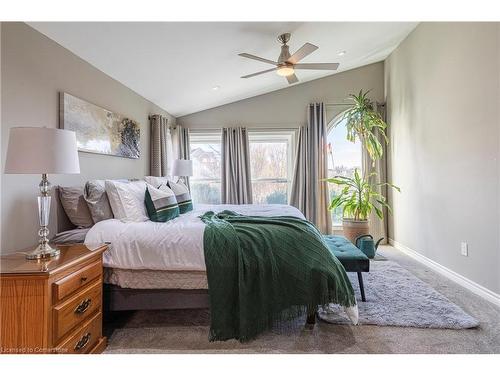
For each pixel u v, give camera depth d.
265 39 3.10
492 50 2.35
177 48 2.85
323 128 4.86
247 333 1.76
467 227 2.71
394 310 2.22
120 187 2.26
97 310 1.71
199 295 1.95
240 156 4.95
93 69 2.71
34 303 1.30
